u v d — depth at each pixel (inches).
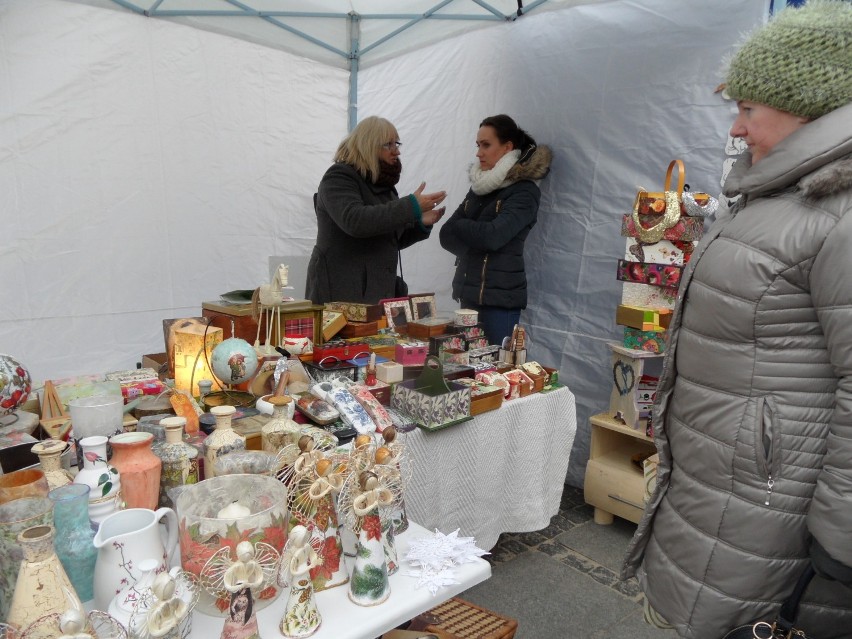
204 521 34.2
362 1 123.3
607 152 114.1
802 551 44.7
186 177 121.7
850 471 37.9
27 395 50.3
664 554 51.5
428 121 139.6
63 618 26.2
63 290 110.3
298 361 70.8
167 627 29.5
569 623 81.3
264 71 128.3
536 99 123.9
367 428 62.1
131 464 39.5
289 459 43.8
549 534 106.0
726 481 46.0
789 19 41.4
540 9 120.0
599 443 111.2
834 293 38.7
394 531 45.9
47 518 33.0
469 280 120.8
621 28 109.3
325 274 106.5
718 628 47.6
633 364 103.7
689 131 102.7
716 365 45.7
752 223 43.7
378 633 36.7
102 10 105.9
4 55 97.8
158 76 114.6
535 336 129.1
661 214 93.5
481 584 89.8
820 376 42.3
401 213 95.3
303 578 34.9
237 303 78.0
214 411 46.5
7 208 102.3
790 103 41.2
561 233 123.0
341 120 142.6
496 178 112.7
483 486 83.8
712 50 98.4
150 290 120.9
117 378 63.5
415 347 83.3
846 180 38.5
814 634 45.4
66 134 106.0
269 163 132.7
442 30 133.4
